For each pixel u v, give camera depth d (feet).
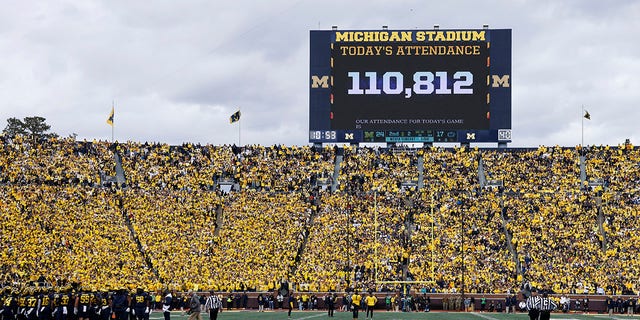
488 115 267.59
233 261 242.99
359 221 256.32
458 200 259.60
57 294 139.64
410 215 258.16
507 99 267.18
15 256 229.25
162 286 226.58
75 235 242.17
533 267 234.79
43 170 264.93
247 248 247.70
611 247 241.14
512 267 235.81
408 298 222.89
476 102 267.80
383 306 226.99
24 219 242.17
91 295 139.23
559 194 262.67
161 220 255.29
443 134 268.00
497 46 268.21
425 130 268.21
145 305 145.28
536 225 250.98
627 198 258.57
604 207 255.50
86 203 254.88
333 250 245.65
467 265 237.25
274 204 264.72
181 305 214.07
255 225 256.11
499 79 268.00
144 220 254.27
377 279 235.61
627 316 206.08
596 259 236.84
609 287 225.15
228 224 256.32
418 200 263.49
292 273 240.12
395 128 268.62
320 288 231.50
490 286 228.84
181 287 227.61
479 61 268.41
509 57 268.00
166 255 242.58
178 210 260.01
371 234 250.98
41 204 248.93
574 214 254.27
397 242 247.09
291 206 263.90
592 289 225.15
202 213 260.21
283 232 253.85
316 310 224.94
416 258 240.73
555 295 221.87
